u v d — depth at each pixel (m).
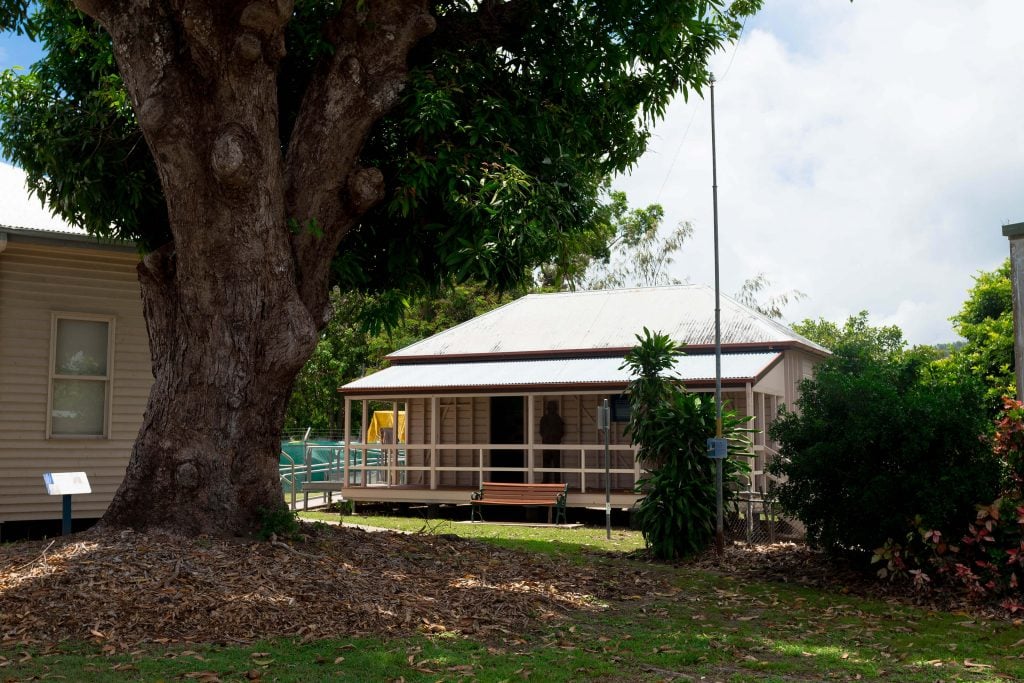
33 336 14.06
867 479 11.80
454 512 23.84
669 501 14.48
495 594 9.65
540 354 25.00
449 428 26.05
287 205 10.59
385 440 28.22
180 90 9.52
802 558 13.85
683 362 22.42
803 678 7.20
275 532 10.23
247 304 10.10
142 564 8.70
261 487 10.39
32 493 13.90
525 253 11.04
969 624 9.87
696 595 11.24
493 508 24.08
